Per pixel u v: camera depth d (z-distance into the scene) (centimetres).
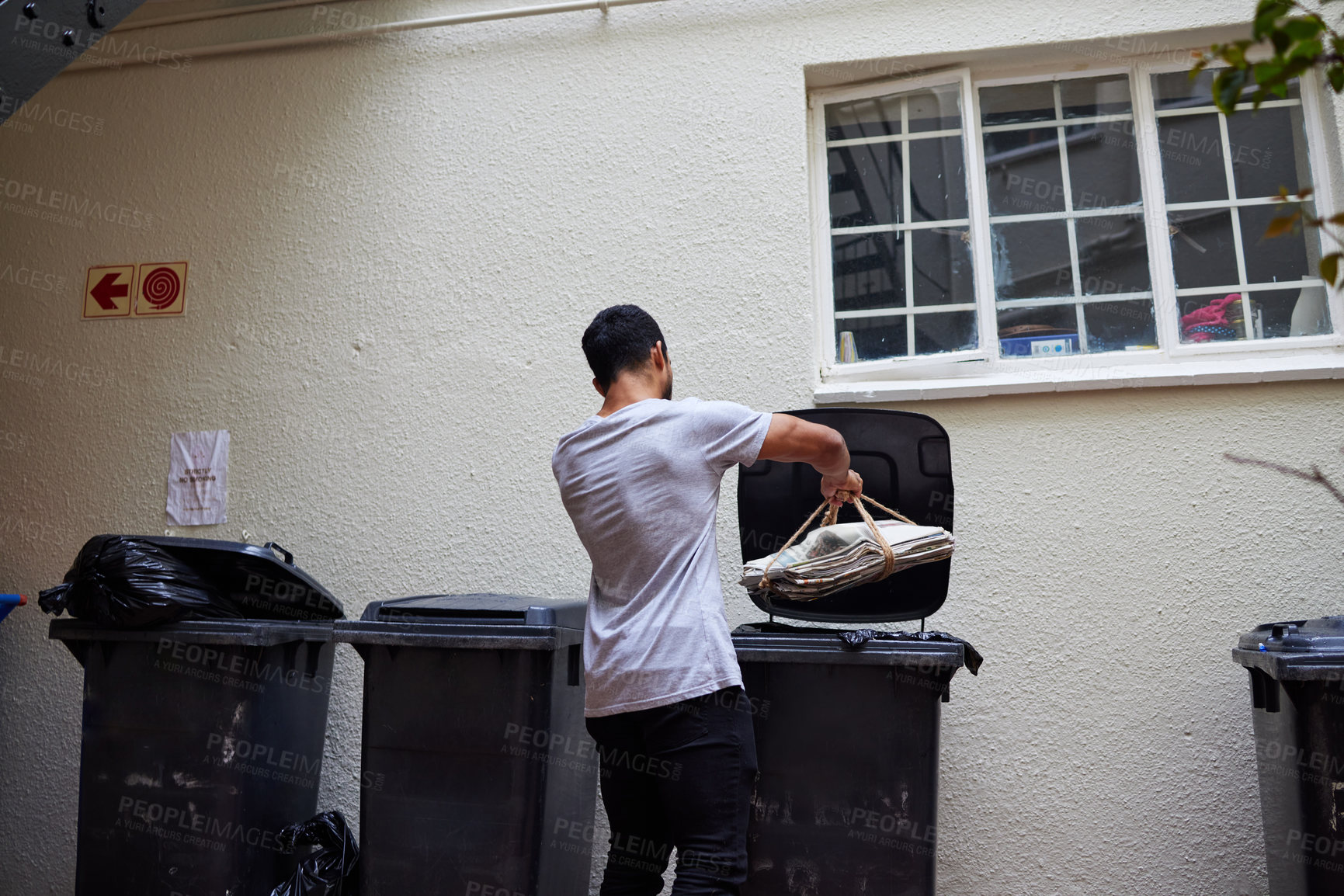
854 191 370
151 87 409
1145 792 302
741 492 299
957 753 312
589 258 362
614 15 379
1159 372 319
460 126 383
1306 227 341
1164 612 310
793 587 248
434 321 370
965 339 352
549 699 254
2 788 366
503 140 378
